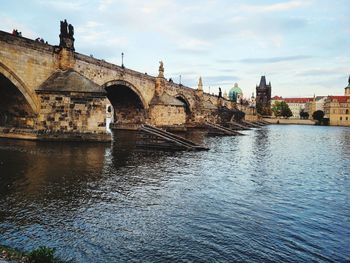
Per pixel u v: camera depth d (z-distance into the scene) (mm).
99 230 15414
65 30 50031
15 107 46438
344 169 37156
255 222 17703
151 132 46594
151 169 30859
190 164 34969
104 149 41625
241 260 13125
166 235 15289
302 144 69250
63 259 12469
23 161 30578
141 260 12758
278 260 13297
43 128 46031
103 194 21328
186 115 116375
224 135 85125
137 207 19109
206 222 17266
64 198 19969
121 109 85375
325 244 15148
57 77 48156
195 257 13211
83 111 46750
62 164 30141
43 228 15234
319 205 21766
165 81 91125
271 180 29203
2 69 40438
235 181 27828
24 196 19922
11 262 10805
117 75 67125
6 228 14977
